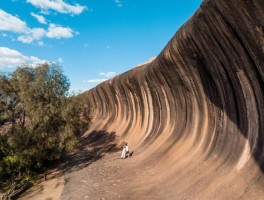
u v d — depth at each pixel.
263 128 12.64
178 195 15.85
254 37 11.04
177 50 17.73
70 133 26.45
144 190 18.28
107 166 25.47
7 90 27.16
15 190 22.12
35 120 25.48
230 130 15.47
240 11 10.91
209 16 12.88
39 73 27.16
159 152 23.22
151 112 28.59
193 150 19.02
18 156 24.44
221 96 15.90
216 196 13.44
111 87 38.41
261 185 11.62
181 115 22.25
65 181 23.02
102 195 18.53
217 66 14.88
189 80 18.83
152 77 24.67
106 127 40.94
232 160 14.49
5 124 29.02
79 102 28.16
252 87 12.89
